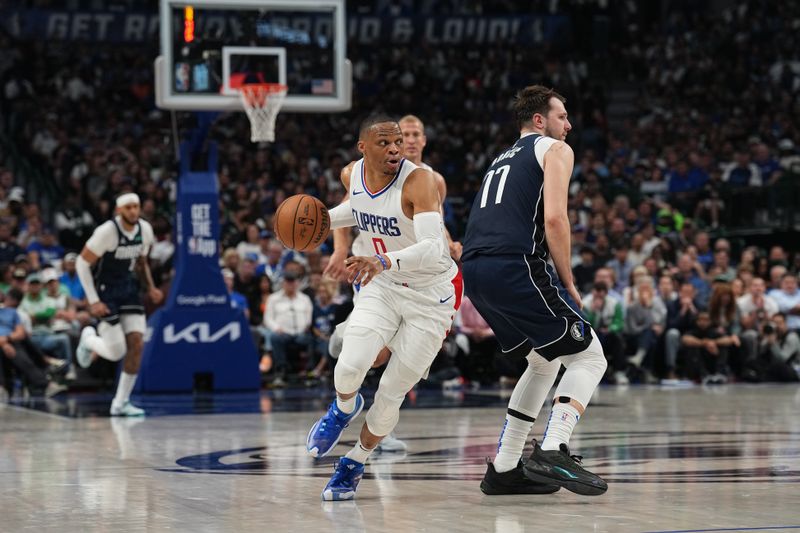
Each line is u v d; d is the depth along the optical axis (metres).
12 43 26.59
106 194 19.69
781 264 18.55
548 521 4.64
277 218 5.67
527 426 5.52
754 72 29.64
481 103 28.66
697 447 7.57
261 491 5.59
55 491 5.60
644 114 29.30
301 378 15.34
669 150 25.12
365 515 4.83
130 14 27.64
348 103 13.84
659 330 15.90
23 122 24.14
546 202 5.26
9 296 13.96
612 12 31.66
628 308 15.95
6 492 5.57
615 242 18.70
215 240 14.07
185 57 13.31
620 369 15.62
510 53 30.20
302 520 4.70
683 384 15.42
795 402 11.83
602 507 5.03
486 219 5.44
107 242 10.20
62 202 20.84
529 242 5.33
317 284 15.56
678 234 19.36
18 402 12.60
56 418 10.27
